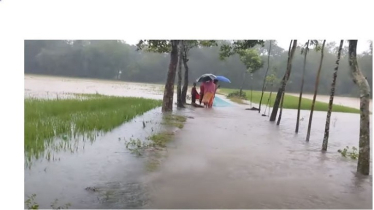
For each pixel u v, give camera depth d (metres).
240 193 5.42
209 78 18.59
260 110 17.34
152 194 5.25
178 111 15.33
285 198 5.30
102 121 9.98
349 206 5.11
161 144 8.32
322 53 9.62
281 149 8.48
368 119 6.62
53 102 12.52
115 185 5.54
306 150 8.50
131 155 7.19
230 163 7.01
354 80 6.76
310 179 6.21
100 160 6.73
